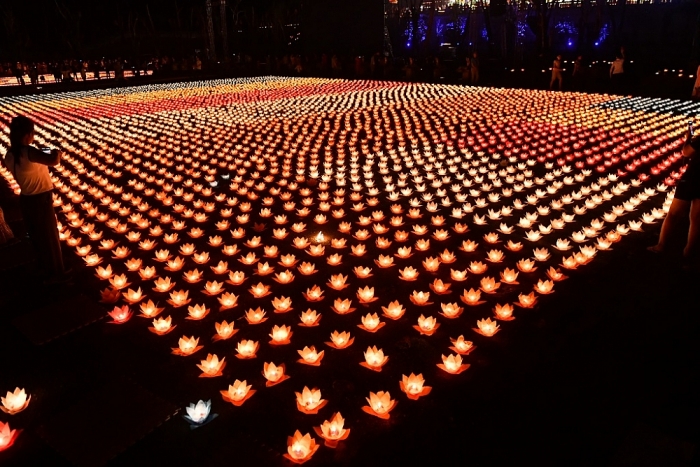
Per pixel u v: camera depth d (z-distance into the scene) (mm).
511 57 27922
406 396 3678
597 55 26328
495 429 3326
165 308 4961
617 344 4160
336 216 7543
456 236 6688
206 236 6996
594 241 6297
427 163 10531
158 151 12484
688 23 24281
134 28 48906
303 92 23922
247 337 4469
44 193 5164
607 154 10469
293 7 45125
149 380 3922
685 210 5402
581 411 3449
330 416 3494
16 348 4363
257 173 9914
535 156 10797
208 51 44000
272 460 3102
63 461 3186
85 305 5023
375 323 4410
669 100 17312
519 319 4605
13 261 6102
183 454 3211
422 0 35156
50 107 21359
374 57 29406
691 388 3605
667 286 5047
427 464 3072
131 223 7562
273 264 6000
